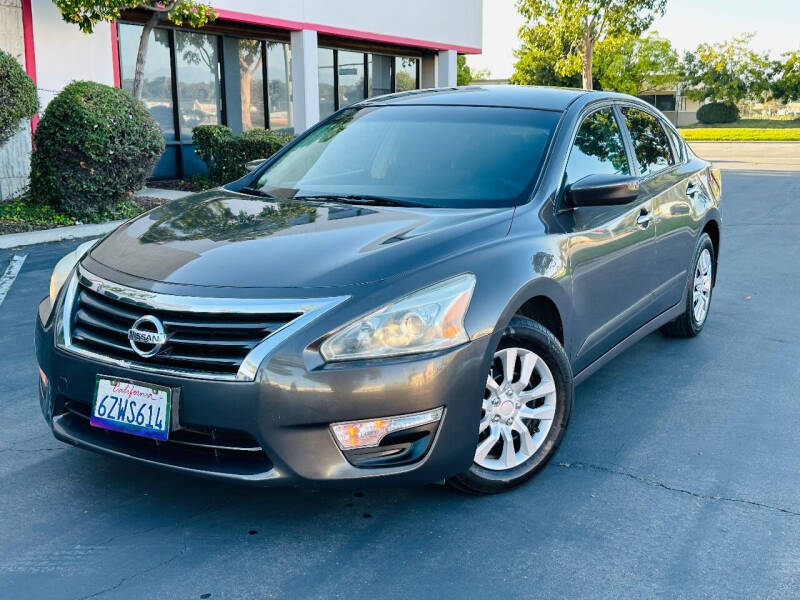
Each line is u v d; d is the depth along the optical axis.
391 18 17.91
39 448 3.68
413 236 3.12
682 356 5.12
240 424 2.69
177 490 3.29
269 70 17.06
